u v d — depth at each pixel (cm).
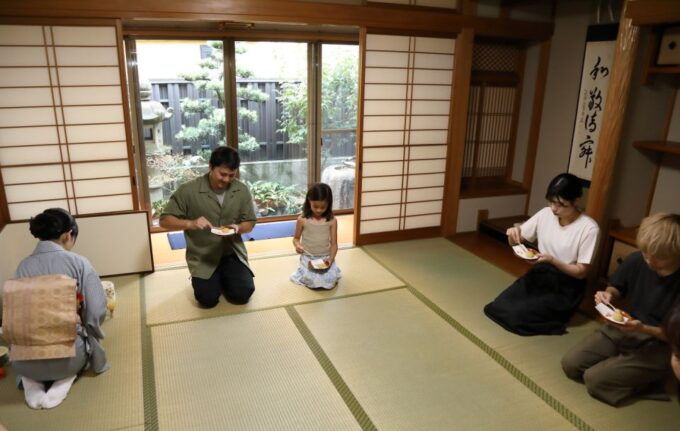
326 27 445
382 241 437
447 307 312
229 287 305
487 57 458
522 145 482
